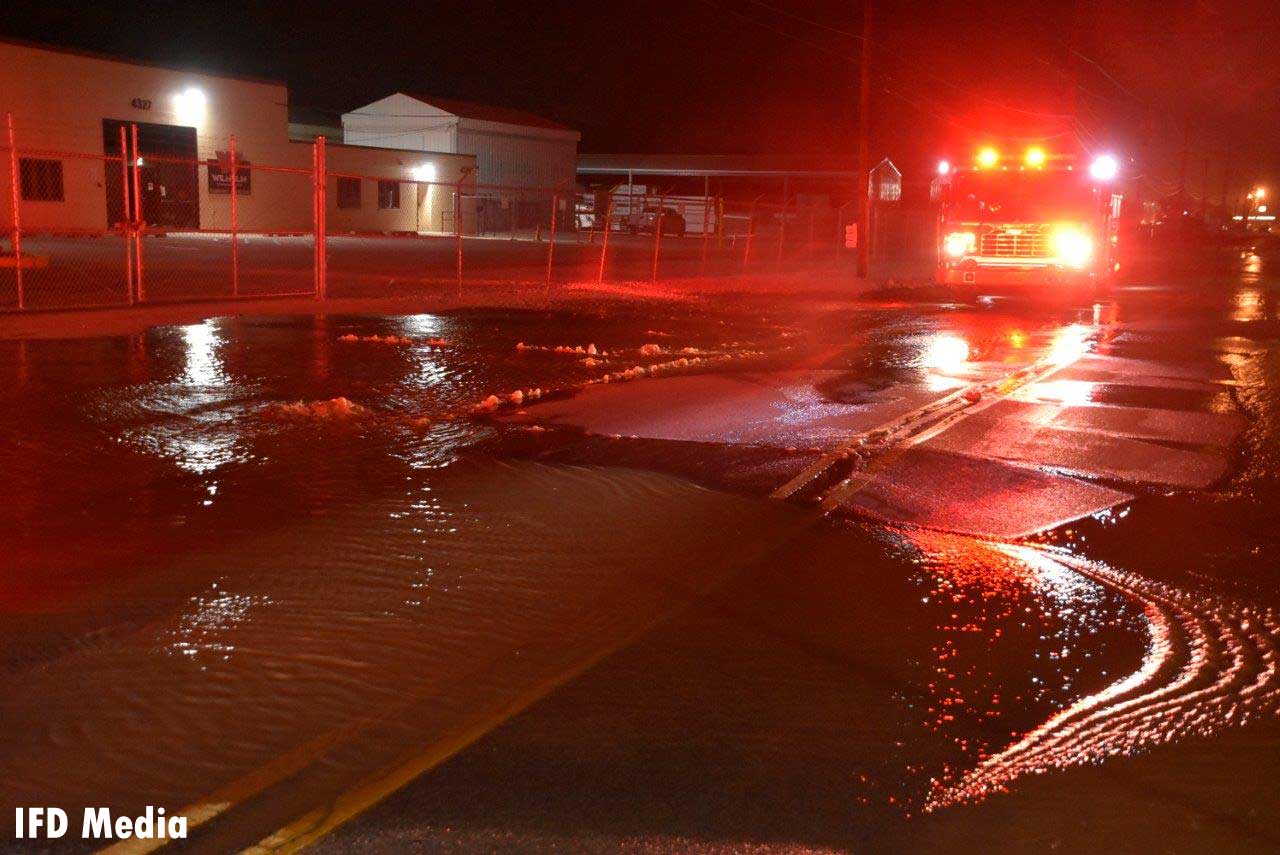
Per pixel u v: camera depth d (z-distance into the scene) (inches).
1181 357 653.3
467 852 143.2
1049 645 218.2
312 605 229.5
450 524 288.2
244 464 347.9
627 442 389.4
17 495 308.8
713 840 146.6
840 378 547.5
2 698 184.9
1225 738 179.0
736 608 234.4
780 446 385.4
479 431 404.2
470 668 201.0
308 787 159.2
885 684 198.1
